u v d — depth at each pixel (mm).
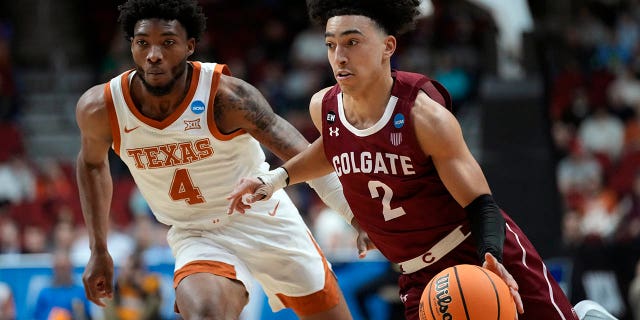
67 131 17000
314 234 10906
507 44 11938
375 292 9031
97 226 5199
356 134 4469
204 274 4992
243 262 5223
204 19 4934
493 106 11133
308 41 16609
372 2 4305
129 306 9016
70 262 9359
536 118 10922
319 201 12516
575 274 9508
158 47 4727
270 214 5277
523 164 10430
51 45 18578
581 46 17766
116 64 16859
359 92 4359
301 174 4879
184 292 4910
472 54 15602
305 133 14094
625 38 18219
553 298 4625
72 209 13617
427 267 4738
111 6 19078
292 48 17219
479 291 3965
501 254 4117
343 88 4352
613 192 13703
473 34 15844
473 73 14945
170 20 4750
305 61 16281
